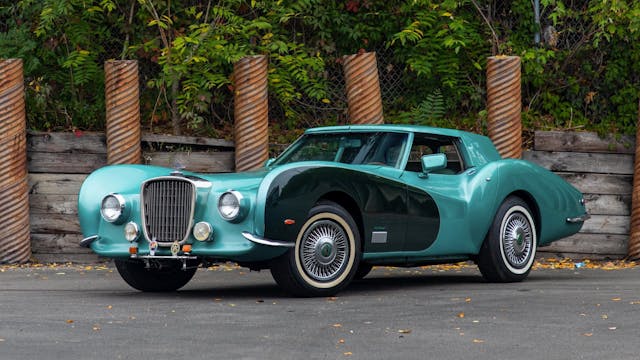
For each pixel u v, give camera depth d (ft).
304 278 27.22
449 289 30.45
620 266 41.37
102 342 19.66
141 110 47.55
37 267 40.32
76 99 46.98
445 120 47.01
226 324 22.25
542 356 17.97
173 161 43.34
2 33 46.98
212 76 45.32
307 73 47.34
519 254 32.99
